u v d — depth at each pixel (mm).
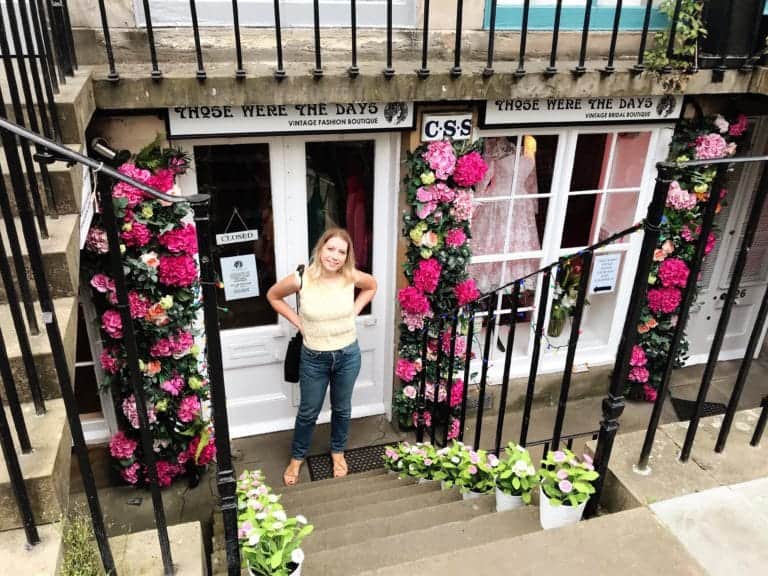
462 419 3568
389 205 4359
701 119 4539
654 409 2096
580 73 3775
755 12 3963
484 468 2820
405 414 4816
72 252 2336
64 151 1542
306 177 4219
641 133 4691
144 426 1691
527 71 3725
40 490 1693
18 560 1632
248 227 4242
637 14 4242
